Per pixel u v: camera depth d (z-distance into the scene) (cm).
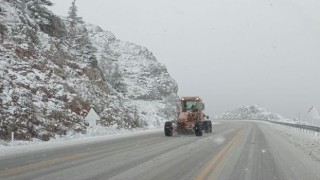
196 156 1577
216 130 3934
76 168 1213
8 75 2530
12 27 3073
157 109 6681
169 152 1727
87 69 4009
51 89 2859
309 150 1938
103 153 1662
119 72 5747
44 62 3105
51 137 2402
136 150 1808
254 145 2139
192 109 3275
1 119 2120
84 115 3070
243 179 1056
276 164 1371
